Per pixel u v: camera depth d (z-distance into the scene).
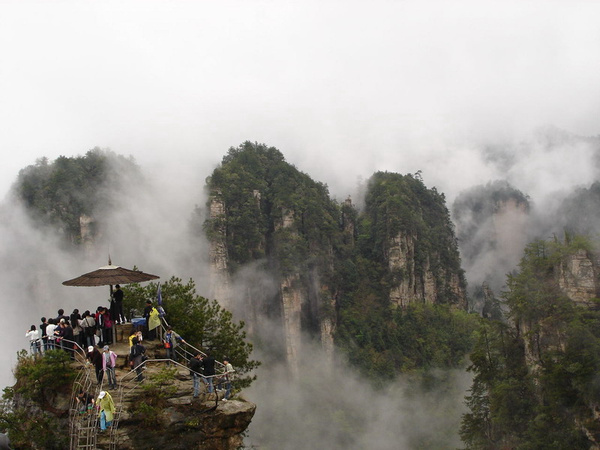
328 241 160.62
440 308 160.50
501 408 63.38
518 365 68.94
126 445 26.12
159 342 35.03
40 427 28.50
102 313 34.09
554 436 56.38
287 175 171.12
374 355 144.12
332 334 147.75
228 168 165.12
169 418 27.41
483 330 73.69
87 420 26.19
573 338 58.34
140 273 35.47
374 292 158.50
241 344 45.88
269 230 161.25
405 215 164.50
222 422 28.14
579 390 56.00
